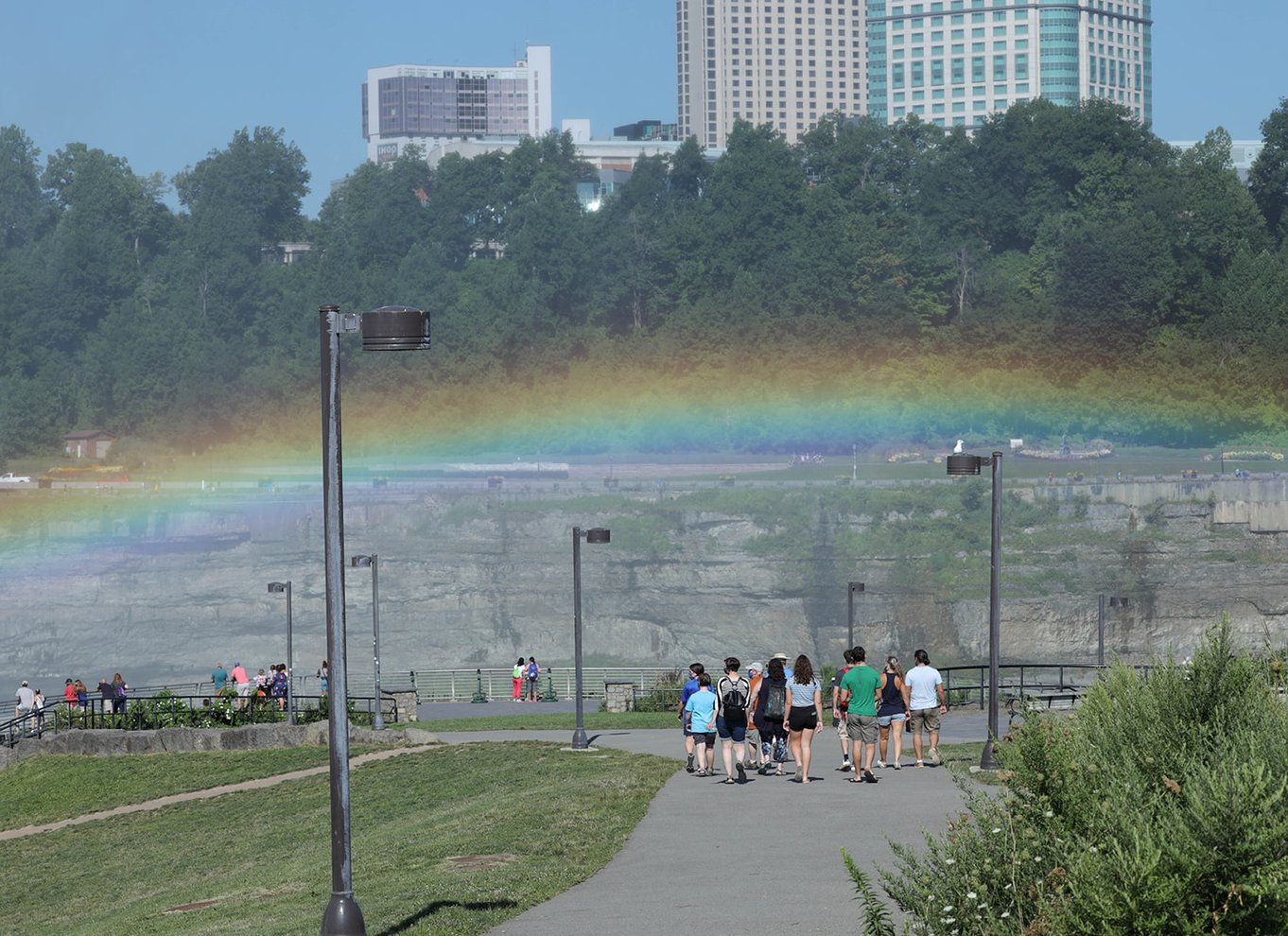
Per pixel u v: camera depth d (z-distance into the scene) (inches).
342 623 1290.6
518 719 3892.7
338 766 1275.8
